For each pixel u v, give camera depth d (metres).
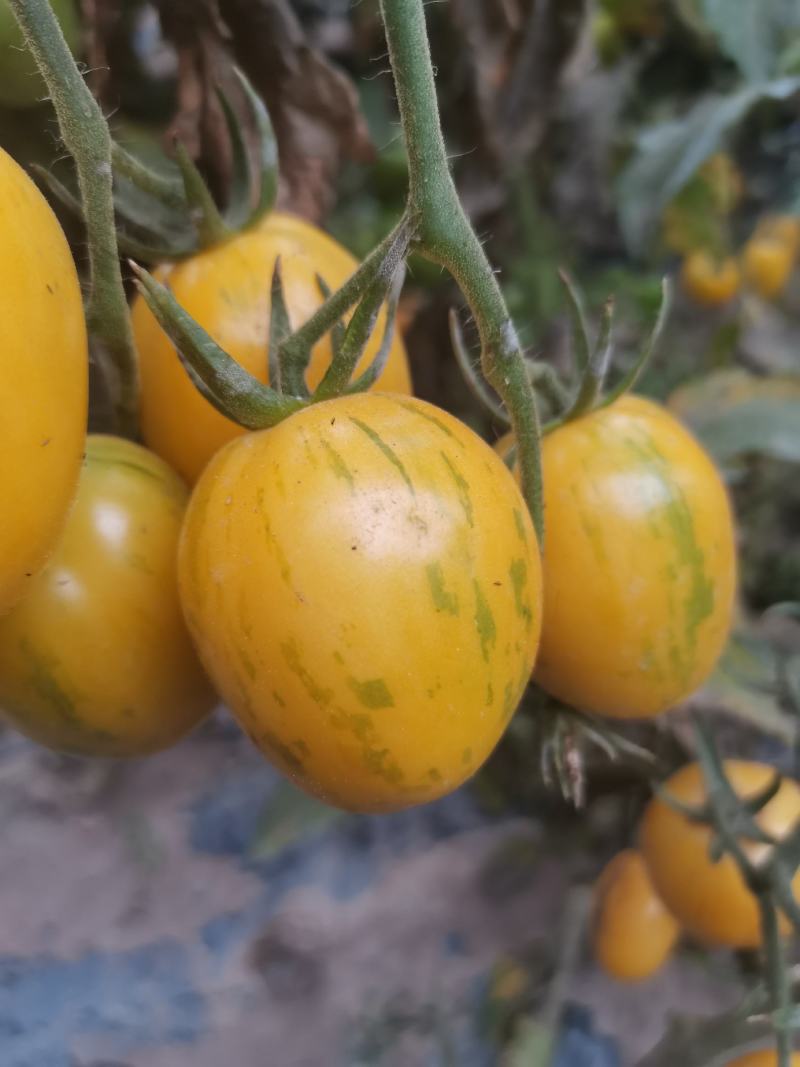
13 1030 0.31
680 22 0.31
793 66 0.27
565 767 0.12
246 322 0.11
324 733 0.08
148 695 0.11
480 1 0.18
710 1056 0.15
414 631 0.08
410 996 0.32
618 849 0.33
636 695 0.12
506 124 0.19
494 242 0.25
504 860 0.34
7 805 0.36
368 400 0.09
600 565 0.11
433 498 0.08
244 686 0.09
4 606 0.08
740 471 0.25
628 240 0.28
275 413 0.09
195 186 0.11
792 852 0.14
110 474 0.10
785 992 0.14
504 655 0.09
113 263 0.09
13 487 0.07
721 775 0.15
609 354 0.11
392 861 0.35
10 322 0.07
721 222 0.35
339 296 0.09
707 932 0.18
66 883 0.35
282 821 0.27
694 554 0.11
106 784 0.37
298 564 0.08
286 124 0.15
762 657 0.22
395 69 0.08
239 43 0.14
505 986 0.32
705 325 0.43
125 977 0.33
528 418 0.09
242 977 0.33
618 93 0.31
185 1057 0.31
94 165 0.08
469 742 0.09
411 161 0.08
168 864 0.35
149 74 0.17
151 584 0.10
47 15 0.08
